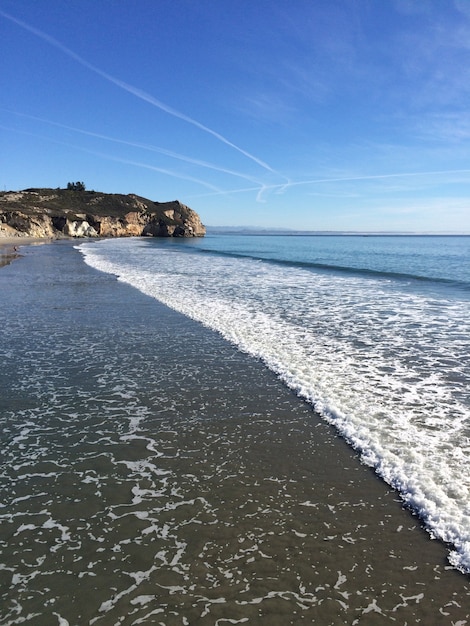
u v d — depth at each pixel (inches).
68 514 160.4
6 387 285.9
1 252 1747.0
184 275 994.1
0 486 177.8
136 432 225.9
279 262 1435.8
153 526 153.9
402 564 135.7
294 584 128.5
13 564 135.9
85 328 452.4
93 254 1711.4
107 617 117.0
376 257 1793.8
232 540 146.9
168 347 384.8
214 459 199.9
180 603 121.8
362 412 247.9
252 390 284.8
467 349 385.4
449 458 194.9
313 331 450.6
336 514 160.2
